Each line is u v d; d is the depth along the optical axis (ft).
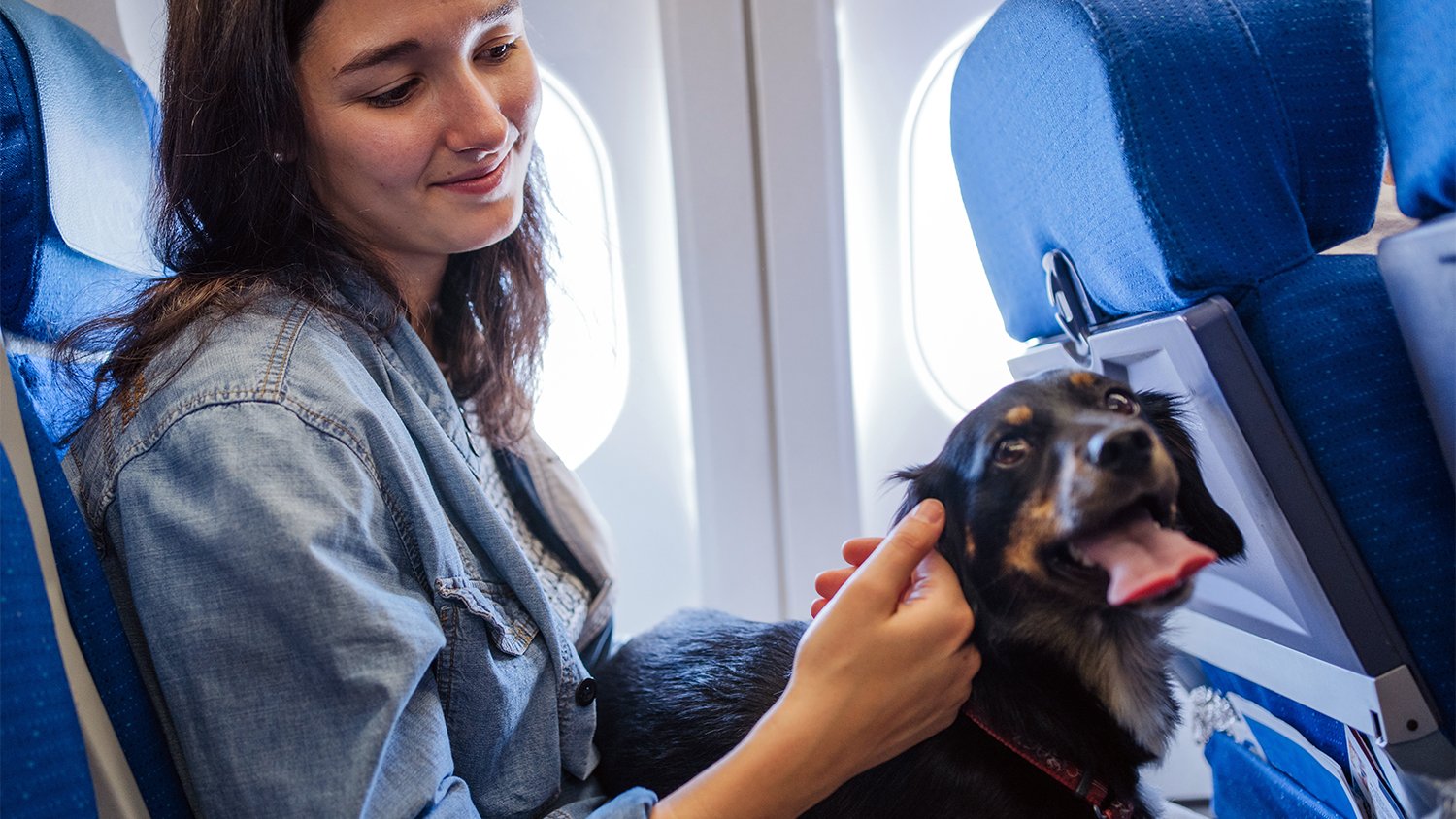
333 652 2.37
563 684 3.12
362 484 2.55
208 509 2.40
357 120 2.82
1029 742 2.67
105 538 2.58
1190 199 2.56
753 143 5.31
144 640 2.57
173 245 3.09
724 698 3.18
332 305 2.90
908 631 2.49
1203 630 3.56
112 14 4.75
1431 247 2.30
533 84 3.14
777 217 5.29
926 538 2.56
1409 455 2.56
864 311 5.54
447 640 2.72
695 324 5.45
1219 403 2.59
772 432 5.62
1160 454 2.37
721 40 5.13
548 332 4.23
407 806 2.44
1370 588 2.62
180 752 2.53
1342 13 2.64
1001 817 2.67
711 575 5.78
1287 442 2.58
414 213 3.01
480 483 3.27
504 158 3.08
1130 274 2.83
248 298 2.75
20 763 1.97
